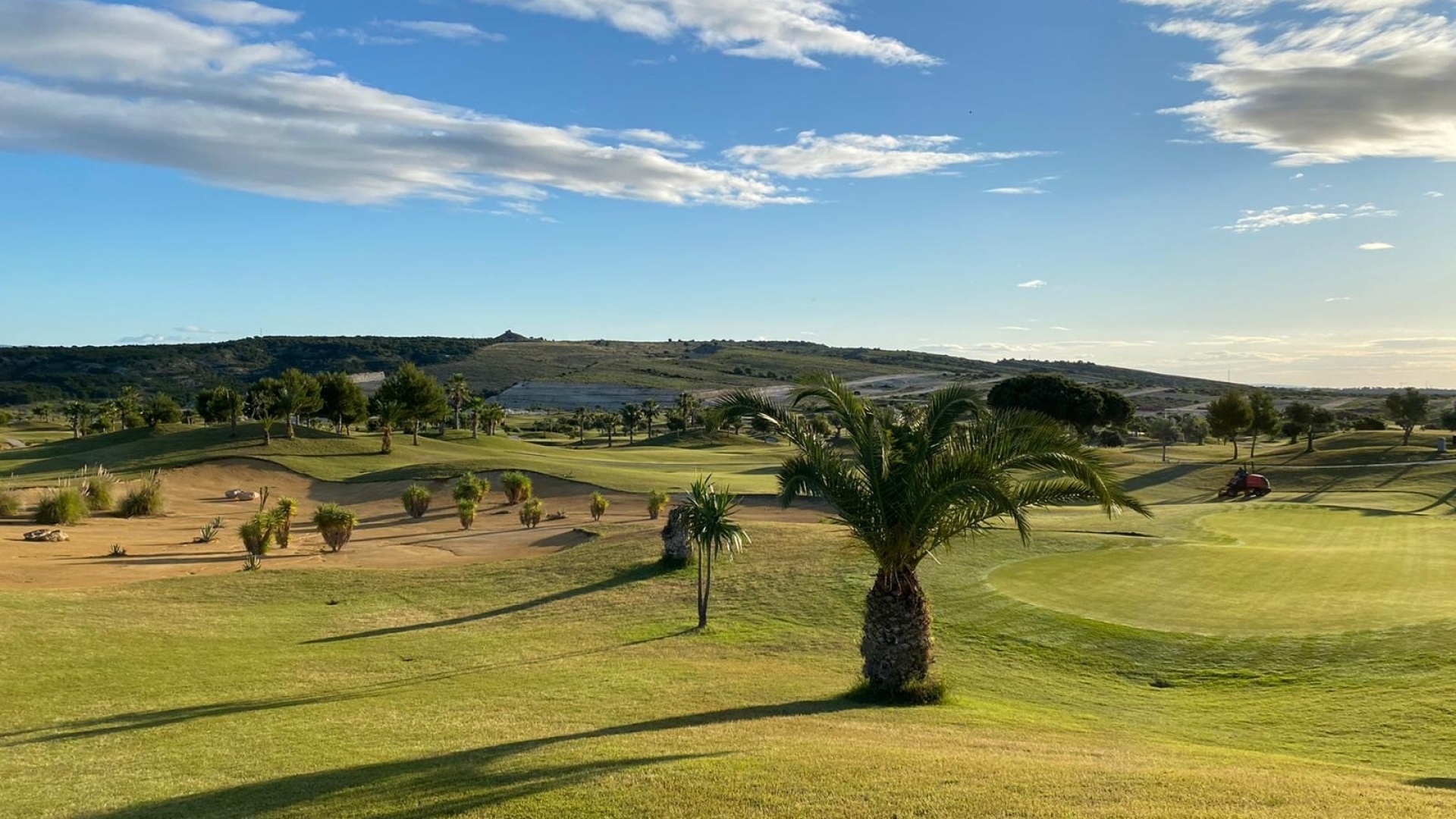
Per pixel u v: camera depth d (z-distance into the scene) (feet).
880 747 38.47
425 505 177.06
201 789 35.63
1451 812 27.78
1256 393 272.92
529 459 237.45
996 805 28.84
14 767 39.58
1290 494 195.11
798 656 68.69
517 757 38.11
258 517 126.93
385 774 36.14
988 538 102.32
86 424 383.45
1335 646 58.95
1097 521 132.16
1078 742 42.34
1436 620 61.41
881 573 54.70
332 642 75.10
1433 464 219.00
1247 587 77.87
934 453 52.42
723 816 28.40
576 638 76.43
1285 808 28.17
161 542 139.13
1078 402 277.85
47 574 103.96
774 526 122.93
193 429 278.26
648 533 122.72
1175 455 293.23
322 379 311.47
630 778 33.09
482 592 97.25
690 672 62.49
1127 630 66.23
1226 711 51.13
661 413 569.64
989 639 67.51
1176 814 27.63
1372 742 43.32
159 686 58.65
